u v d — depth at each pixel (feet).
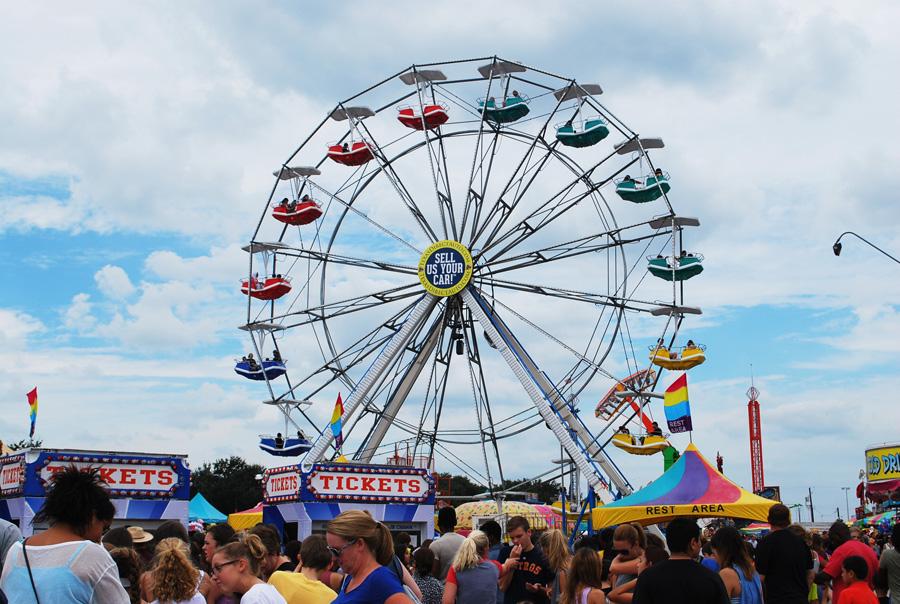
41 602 24.03
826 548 69.62
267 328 148.46
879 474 156.76
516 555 45.57
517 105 143.23
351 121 150.71
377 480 105.50
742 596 42.19
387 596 25.84
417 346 145.69
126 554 35.65
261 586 30.37
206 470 427.74
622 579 45.01
